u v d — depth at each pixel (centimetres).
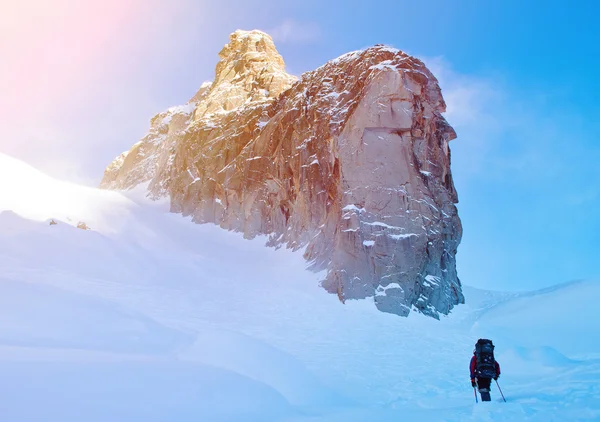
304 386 1190
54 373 789
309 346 1712
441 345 1903
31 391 694
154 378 877
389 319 2198
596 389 858
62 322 1231
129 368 902
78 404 684
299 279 2619
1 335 1040
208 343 1326
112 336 1230
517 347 1563
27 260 2216
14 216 2673
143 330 1346
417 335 2019
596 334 1864
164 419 702
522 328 2064
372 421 772
